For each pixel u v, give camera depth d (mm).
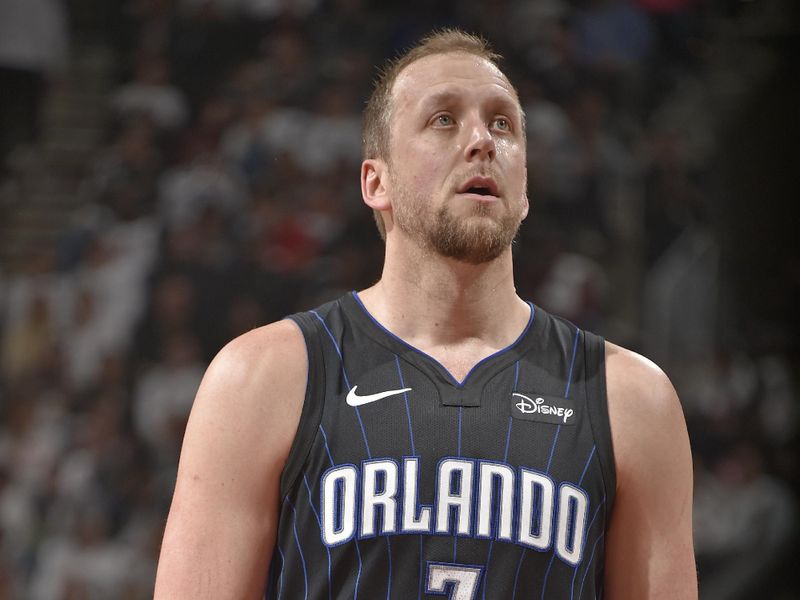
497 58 6508
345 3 28406
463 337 6137
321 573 5594
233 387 5801
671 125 28688
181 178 26250
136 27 29000
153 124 27281
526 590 5574
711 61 29656
